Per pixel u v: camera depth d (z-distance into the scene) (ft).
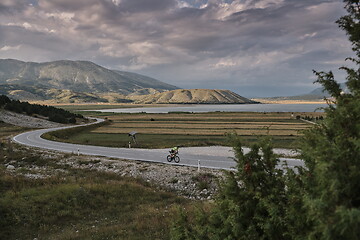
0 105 312.29
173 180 75.41
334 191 10.37
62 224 45.39
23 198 53.01
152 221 44.75
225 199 18.03
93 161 99.45
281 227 14.93
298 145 15.07
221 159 96.02
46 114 364.58
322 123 13.51
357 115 11.91
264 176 17.02
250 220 16.65
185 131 256.11
